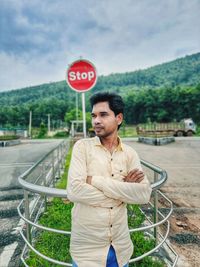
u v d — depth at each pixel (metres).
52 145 25.22
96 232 1.70
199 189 7.04
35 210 5.11
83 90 5.59
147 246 3.39
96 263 1.70
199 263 3.29
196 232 4.26
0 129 54.88
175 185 7.49
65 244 3.57
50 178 8.03
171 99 87.56
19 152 18.17
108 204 1.69
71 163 1.81
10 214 5.12
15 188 7.22
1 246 3.82
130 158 1.88
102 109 1.82
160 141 22.34
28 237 3.01
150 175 8.74
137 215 4.45
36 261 3.16
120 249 1.76
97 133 1.83
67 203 5.18
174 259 3.34
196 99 83.19
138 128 35.38
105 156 1.81
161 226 4.46
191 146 20.75
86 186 1.67
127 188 1.65
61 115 104.00
